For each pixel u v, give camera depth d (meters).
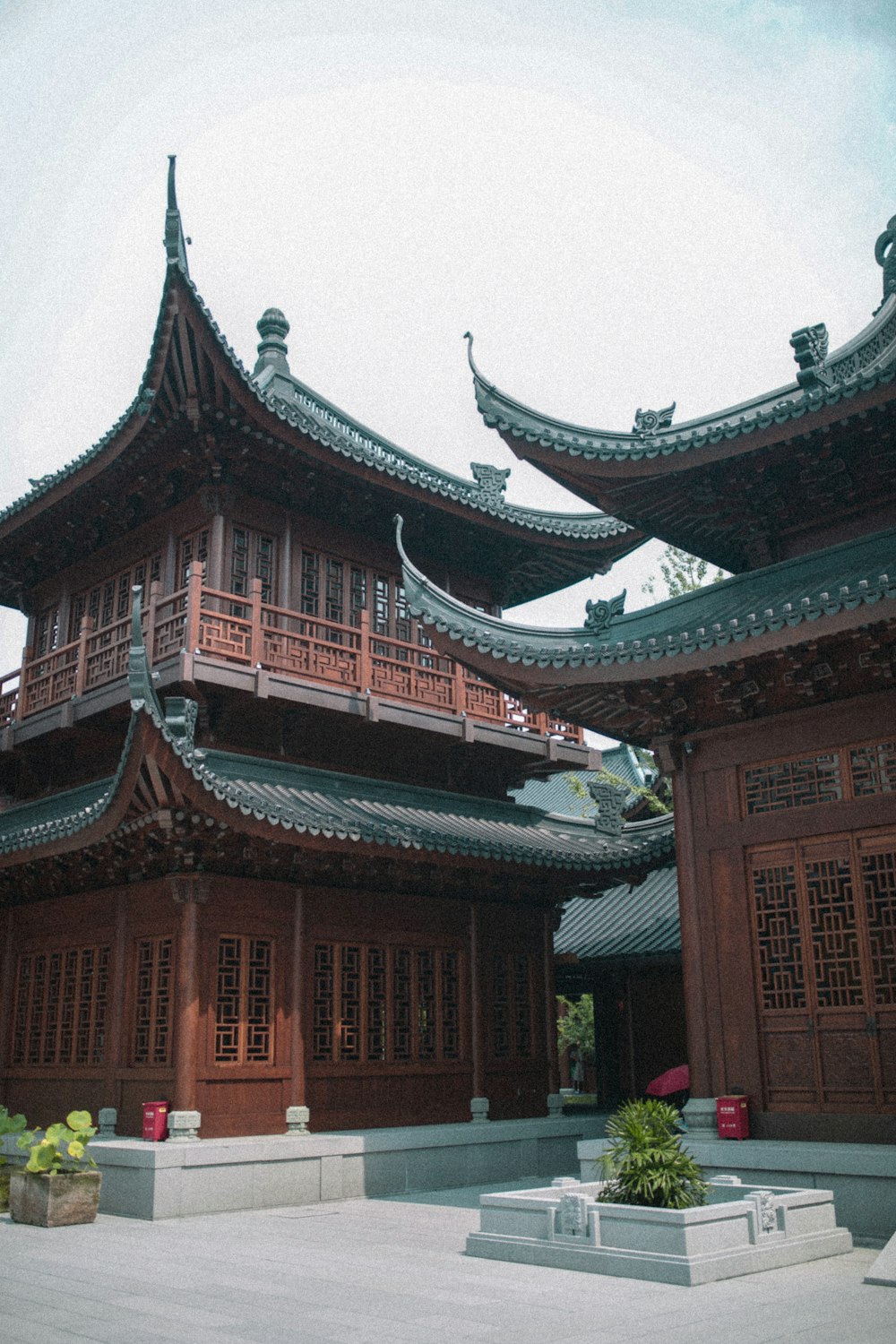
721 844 17.12
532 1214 12.73
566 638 19.33
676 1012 27.59
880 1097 15.03
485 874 22.59
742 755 17.20
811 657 15.84
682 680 17.12
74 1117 16.34
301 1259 12.90
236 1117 18.66
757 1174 14.83
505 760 26.14
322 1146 18.52
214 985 18.86
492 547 27.73
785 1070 15.96
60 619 26.91
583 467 18.80
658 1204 12.13
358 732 23.58
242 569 23.30
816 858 16.20
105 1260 12.91
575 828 26.31
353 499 24.59
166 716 18.17
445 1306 10.20
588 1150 15.48
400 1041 21.28
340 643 24.41
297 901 20.20
